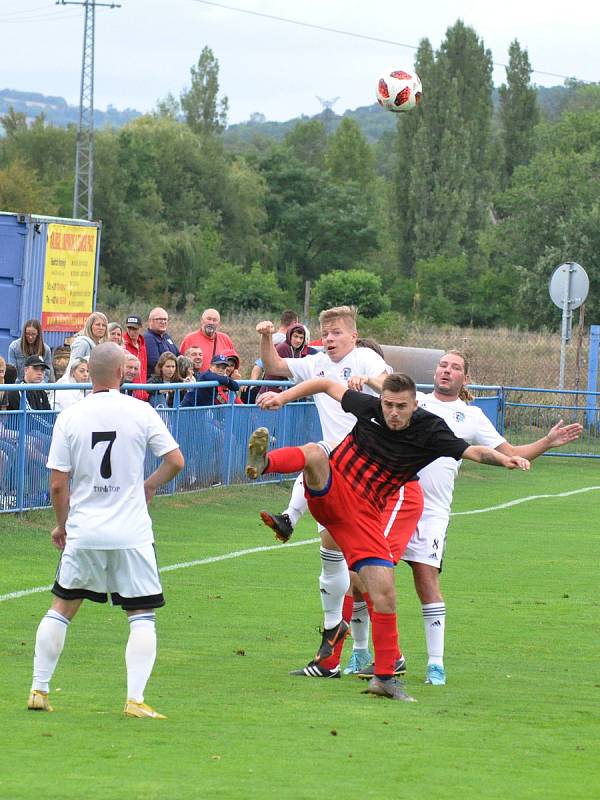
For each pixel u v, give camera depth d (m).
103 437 16.00
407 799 11.80
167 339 43.47
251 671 19.19
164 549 31.05
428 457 17.66
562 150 175.38
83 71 143.50
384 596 17.73
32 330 42.47
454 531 37.31
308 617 23.72
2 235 52.56
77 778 12.28
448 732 15.22
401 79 36.81
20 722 15.08
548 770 13.29
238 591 26.12
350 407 17.81
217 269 185.50
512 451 18.23
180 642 21.19
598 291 133.50
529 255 147.38
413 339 95.38
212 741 14.24
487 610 25.23
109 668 18.88
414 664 20.41
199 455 39.78
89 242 55.88
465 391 21.22
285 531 18.52
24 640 20.59
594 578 29.47
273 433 43.94
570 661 20.66
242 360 85.19
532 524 39.44
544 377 81.25
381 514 18.56
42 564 27.73
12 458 32.34
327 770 12.95
